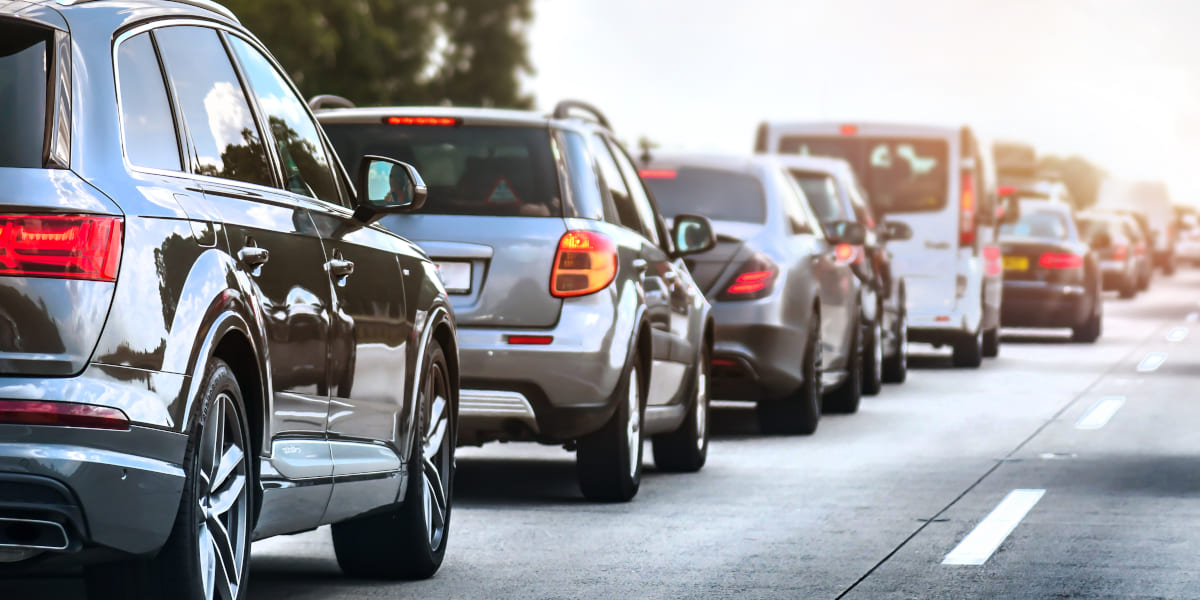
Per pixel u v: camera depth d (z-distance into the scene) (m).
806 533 14.47
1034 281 45.38
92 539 7.93
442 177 16.08
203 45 9.81
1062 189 59.22
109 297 7.99
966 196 36.16
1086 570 12.66
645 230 18.08
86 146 8.26
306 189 10.65
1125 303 71.06
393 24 113.31
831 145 36.62
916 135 36.38
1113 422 24.77
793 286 22.12
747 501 16.48
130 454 8.02
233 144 9.74
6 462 7.73
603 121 19.50
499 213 15.83
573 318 15.61
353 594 11.71
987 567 12.80
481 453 20.70
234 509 9.19
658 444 18.83
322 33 86.44
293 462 9.76
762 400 22.78
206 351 8.49
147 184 8.48
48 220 7.91
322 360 10.15
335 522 10.83
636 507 16.08
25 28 8.34
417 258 12.30
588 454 16.12
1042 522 15.05
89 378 7.90
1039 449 21.23
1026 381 33.03
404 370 11.69
